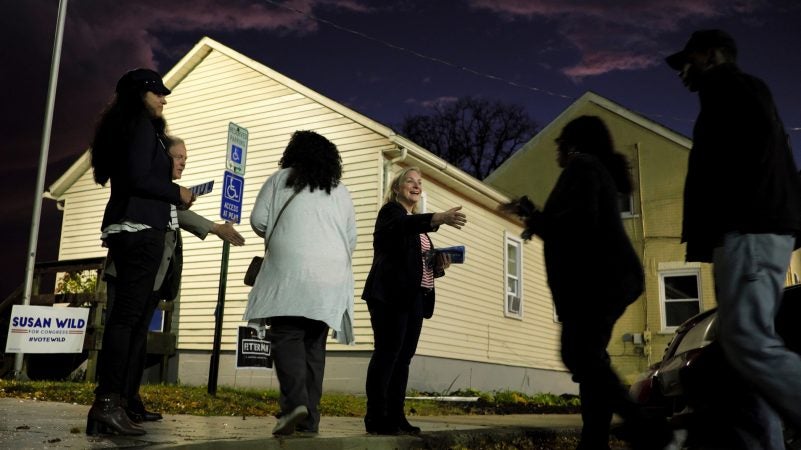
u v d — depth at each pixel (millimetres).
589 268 4172
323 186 4281
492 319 15891
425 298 5250
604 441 4074
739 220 3189
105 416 3576
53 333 9078
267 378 12586
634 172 19891
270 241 4199
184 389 8375
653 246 19266
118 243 3746
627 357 19000
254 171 13922
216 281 13547
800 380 3053
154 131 3861
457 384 14172
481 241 15820
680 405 4012
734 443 3520
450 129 38312
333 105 13227
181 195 3873
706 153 3373
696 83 3672
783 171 3254
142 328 4715
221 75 14844
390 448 4496
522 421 7984
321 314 4016
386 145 12547
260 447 3631
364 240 12383
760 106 3262
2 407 5211
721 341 3279
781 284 3203
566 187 4285
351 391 11789
